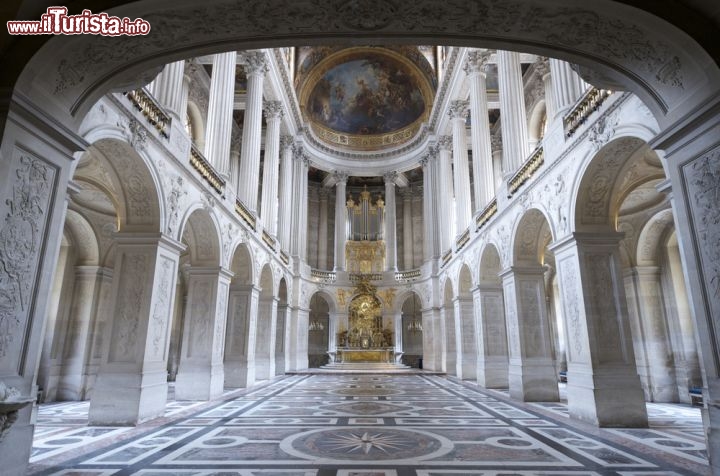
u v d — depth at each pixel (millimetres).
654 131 6152
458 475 4695
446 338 21250
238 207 14117
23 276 4457
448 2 4637
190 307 11641
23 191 4453
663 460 5297
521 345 11320
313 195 33094
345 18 4875
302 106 27188
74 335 11922
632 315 12500
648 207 11688
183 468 4926
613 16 4602
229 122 13477
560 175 8977
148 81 5617
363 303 28109
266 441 6332
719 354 4406
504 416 8641
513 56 13648
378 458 5387
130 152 7590
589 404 7762
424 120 27891
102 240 12328
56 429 7266
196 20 4738
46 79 4562
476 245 15805
